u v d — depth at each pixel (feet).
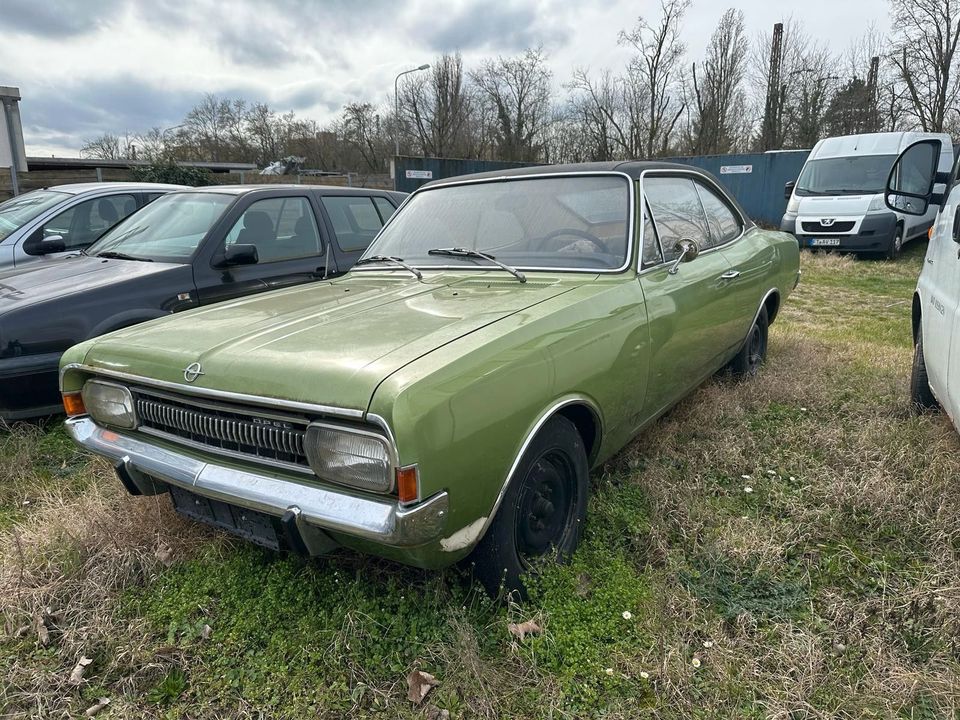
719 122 113.70
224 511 7.67
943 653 7.02
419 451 5.95
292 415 6.59
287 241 16.94
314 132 178.40
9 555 9.08
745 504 10.19
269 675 7.06
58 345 12.94
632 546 9.16
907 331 22.66
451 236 11.22
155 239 16.02
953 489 9.91
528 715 6.49
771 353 18.02
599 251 9.98
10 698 6.85
